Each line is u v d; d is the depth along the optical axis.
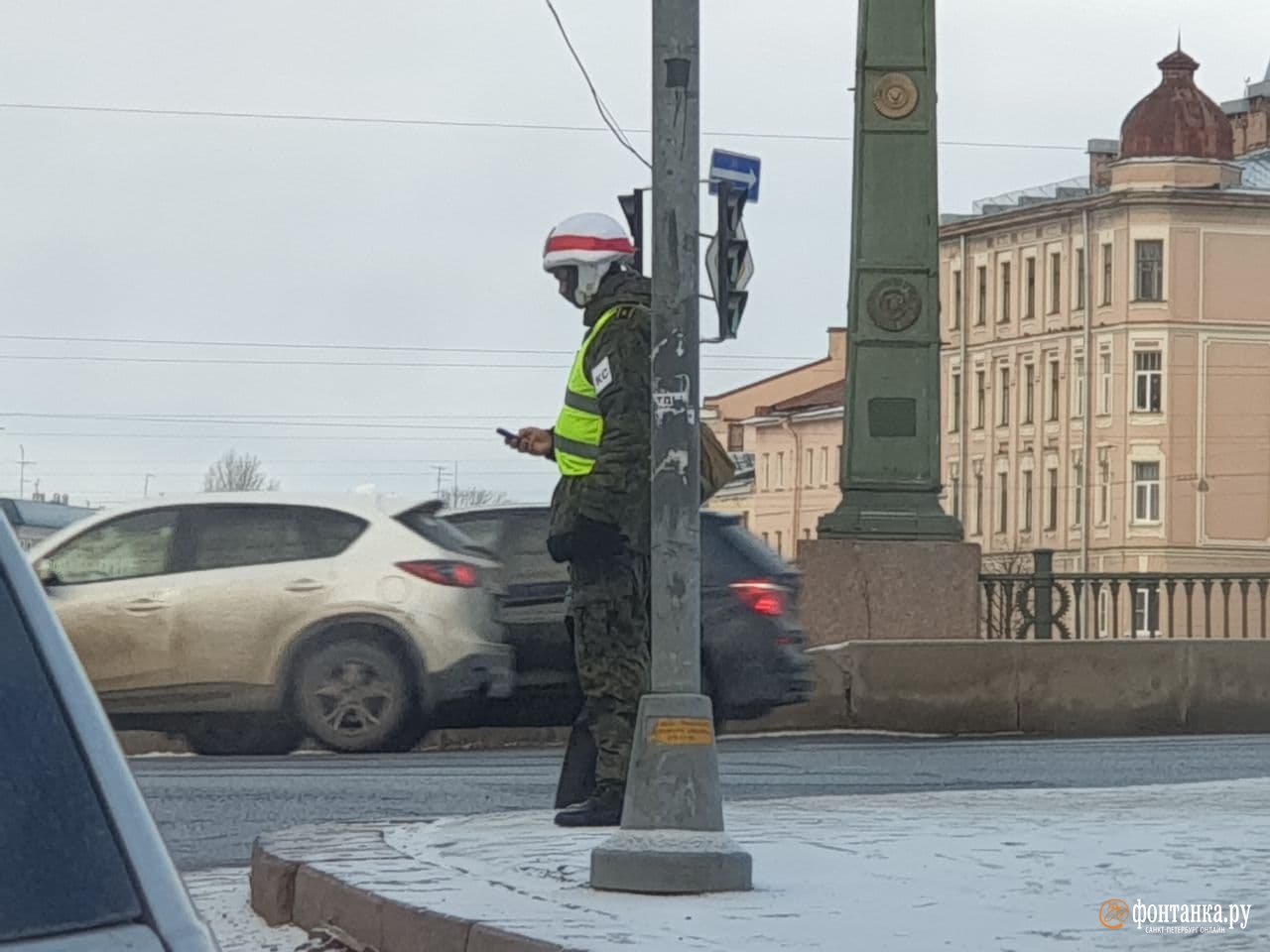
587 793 9.72
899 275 20.98
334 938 7.29
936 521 20.86
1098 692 19.42
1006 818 9.74
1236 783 11.96
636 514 8.85
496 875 7.61
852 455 20.95
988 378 91.06
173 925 2.49
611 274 8.99
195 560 15.88
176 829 10.59
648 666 9.13
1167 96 85.50
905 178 21.05
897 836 8.91
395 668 15.80
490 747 17.36
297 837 8.82
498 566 16.31
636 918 6.62
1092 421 86.31
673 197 7.52
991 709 19.06
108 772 2.54
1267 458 84.88
